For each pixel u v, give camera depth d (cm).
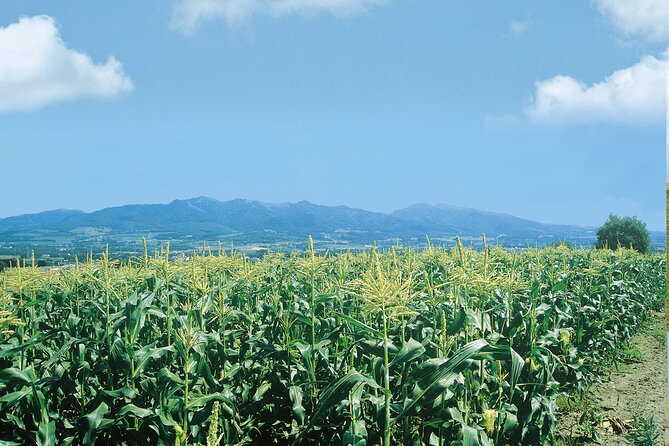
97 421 560
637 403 959
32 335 748
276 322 801
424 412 564
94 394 700
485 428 622
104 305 791
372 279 557
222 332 775
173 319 725
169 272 741
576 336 1141
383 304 543
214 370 760
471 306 780
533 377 741
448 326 669
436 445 586
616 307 1393
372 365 631
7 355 604
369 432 585
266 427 741
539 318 960
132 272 974
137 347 708
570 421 875
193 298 897
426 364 529
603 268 1504
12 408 633
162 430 594
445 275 1028
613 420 866
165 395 590
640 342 1499
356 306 818
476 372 697
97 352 686
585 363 1075
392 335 697
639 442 779
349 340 774
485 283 730
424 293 780
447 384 511
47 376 651
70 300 891
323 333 783
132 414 601
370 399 566
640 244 5759
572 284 1381
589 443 794
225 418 654
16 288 750
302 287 1030
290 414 723
